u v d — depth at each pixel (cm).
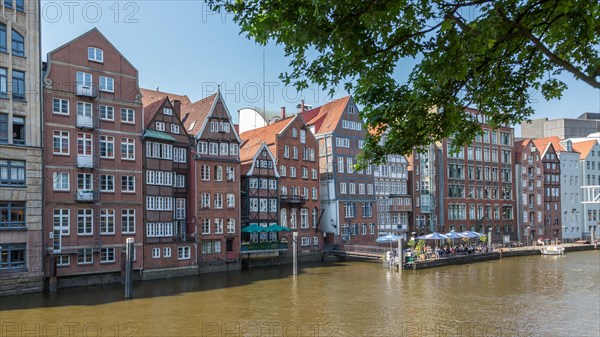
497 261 5978
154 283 4069
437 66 765
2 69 3431
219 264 4891
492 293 3628
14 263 3447
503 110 998
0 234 3359
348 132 6612
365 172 6719
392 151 1011
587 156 9619
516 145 9088
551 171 9169
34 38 3612
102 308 3028
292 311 2986
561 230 9162
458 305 3178
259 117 7569
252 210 5456
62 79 3800
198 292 3634
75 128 3847
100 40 4034
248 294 3553
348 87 948
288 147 5969
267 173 5609
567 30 789
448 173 7719
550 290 3762
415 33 763
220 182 5009
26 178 3512
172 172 4569
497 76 886
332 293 3606
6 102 3431
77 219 3822
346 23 732
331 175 6406
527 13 752
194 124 5128
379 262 5734
